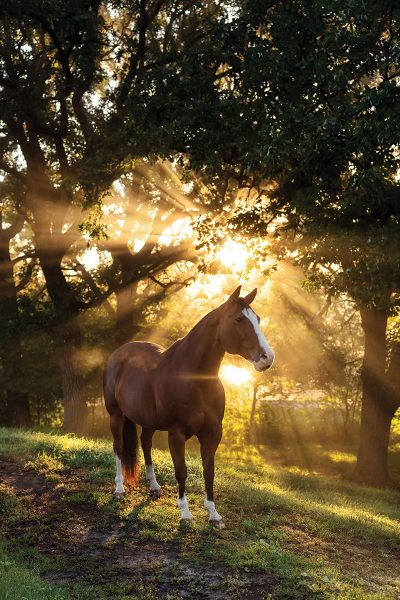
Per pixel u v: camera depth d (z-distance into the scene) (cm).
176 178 2086
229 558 633
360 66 1391
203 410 680
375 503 1295
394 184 1381
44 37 2100
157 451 1195
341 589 584
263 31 1545
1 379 2480
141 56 1873
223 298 2733
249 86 1458
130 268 2294
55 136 1967
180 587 580
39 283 2933
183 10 1975
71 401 2161
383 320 1891
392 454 2688
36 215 2169
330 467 2250
